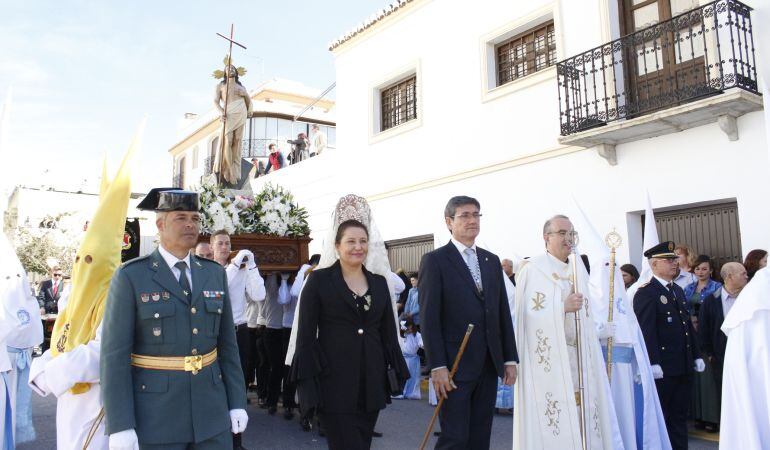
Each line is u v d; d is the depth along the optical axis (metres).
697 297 7.27
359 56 14.42
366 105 14.14
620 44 8.93
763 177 7.68
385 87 14.00
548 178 10.15
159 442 2.89
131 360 2.97
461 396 3.96
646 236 6.33
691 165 8.38
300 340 3.60
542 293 4.62
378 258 4.49
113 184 4.03
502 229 10.80
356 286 3.83
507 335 4.33
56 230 24.69
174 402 2.95
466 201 4.37
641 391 5.16
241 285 6.43
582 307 4.67
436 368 3.95
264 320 7.51
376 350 3.71
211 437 3.02
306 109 22.30
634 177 9.00
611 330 4.86
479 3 11.54
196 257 3.36
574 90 9.54
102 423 3.61
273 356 7.46
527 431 4.51
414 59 12.89
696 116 8.00
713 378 6.68
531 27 10.85
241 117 8.45
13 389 5.22
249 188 8.42
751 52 7.98
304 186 16.03
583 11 9.73
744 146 7.88
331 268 3.85
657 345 5.37
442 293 4.16
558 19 10.07
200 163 24.12
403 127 13.04
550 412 4.43
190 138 25.30
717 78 7.68
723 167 8.06
